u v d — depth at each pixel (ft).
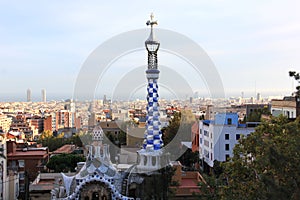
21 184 202.49
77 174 124.98
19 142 270.26
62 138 351.87
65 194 123.44
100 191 118.62
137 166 119.75
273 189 76.69
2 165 165.78
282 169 81.82
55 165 202.69
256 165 94.12
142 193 116.98
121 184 120.26
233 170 100.07
